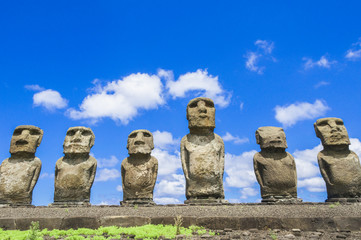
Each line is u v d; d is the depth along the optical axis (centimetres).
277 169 1432
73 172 1442
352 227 994
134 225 1030
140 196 1445
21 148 1462
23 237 857
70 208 1177
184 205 1241
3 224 1013
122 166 1516
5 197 1393
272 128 1521
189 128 1484
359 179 1413
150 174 1482
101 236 883
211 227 1017
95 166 1508
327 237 909
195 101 1498
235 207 1145
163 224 1040
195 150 1430
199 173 1385
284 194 1420
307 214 1056
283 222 1006
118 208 1164
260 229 1003
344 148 1484
